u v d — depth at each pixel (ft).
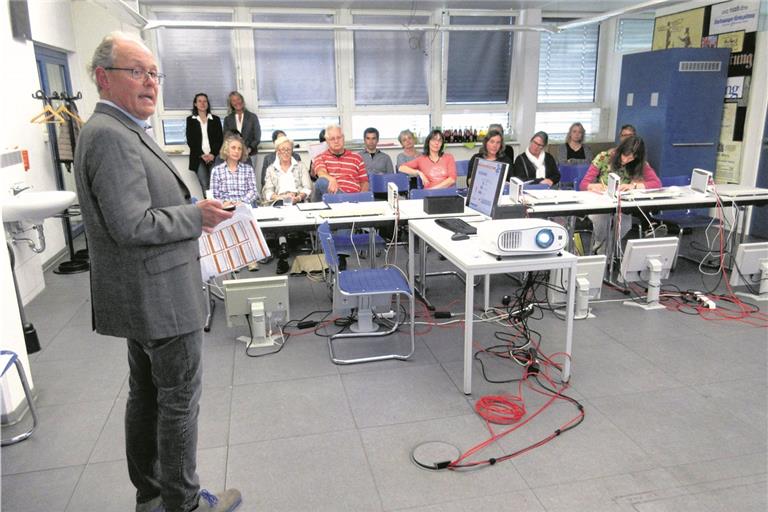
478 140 23.62
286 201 14.57
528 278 11.37
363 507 6.14
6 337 7.82
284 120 22.91
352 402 8.40
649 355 9.80
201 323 5.18
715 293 12.92
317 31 22.25
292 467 6.86
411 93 23.77
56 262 16.48
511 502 6.18
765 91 17.31
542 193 13.88
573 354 9.89
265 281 10.33
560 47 24.48
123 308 4.83
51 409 8.29
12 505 6.24
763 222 17.79
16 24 14.25
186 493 5.38
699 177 13.82
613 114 24.77
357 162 16.16
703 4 19.08
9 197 11.11
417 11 22.77
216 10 21.34
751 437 7.32
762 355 9.73
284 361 9.84
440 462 6.82
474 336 10.79
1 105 11.89
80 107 20.31
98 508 6.19
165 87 21.71
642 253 11.87
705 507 6.05
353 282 9.86
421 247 12.82
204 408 8.27
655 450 7.09
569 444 7.25
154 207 4.82
